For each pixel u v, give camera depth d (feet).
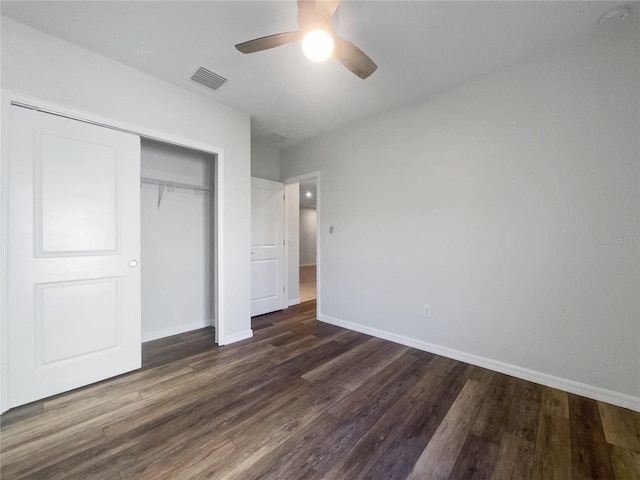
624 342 5.88
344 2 5.16
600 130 6.09
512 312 7.24
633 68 5.75
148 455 4.57
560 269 6.58
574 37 6.13
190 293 10.75
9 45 5.62
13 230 5.71
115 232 7.06
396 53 6.66
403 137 9.30
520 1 5.16
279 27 5.90
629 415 5.60
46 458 4.49
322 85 8.09
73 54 6.37
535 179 6.88
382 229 9.91
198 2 5.22
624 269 5.88
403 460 4.48
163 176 10.02
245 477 4.15
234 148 9.53
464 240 8.02
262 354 8.55
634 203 5.77
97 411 5.70
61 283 6.31
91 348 6.74
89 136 6.64
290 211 14.53
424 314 8.88
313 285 20.57
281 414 5.64
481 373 7.37
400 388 6.63
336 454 4.60
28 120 5.85
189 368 7.63
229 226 9.44
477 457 4.55
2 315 5.58
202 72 7.48
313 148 12.28
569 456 4.57
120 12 5.45
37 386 6.01
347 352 8.72
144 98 7.46
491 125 7.52
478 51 6.60
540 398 6.20
